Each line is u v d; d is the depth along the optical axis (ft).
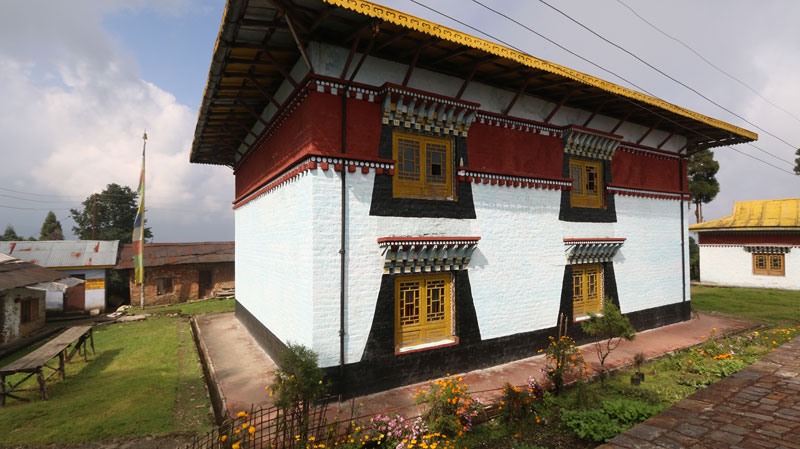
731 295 70.28
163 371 31.65
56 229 119.14
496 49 26.20
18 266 47.91
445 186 30.09
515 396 22.53
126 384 28.53
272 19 21.86
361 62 24.54
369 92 26.40
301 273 25.96
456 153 30.12
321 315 24.26
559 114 36.73
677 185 48.55
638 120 43.11
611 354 34.19
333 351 24.54
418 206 28.17
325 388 22.13
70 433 21.01
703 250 89.25
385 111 26.50
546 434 21.11
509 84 33.01
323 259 24.44
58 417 22.99
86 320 57.82
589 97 35.96
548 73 29.94
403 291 28.12
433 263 28.19
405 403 24.13
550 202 35.53
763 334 41.57
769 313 53.72
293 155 27.55
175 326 50.24
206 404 25.14
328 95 24.99
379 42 25.67
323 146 24.64
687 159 49.85
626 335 27.35
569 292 36.52
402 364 26.91
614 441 13.76
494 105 32.58
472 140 31.04
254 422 21.47
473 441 20.34
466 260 29.48
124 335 45.37
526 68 29.48
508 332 32.22
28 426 21.88
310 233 24.34
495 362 31.27
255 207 39.88
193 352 37.42
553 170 35.86
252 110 33.50
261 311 36.86
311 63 24.57
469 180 30.60
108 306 69.10
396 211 27.27
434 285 29.40
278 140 31.50
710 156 110.42
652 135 45.80
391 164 27.07
